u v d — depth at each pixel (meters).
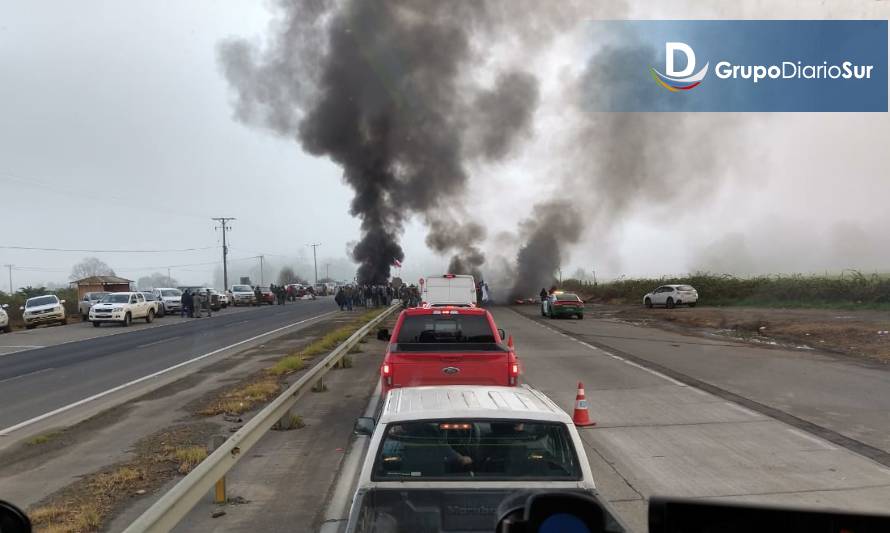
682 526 2.61
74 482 7.70
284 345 23.58
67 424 11.20
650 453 8.66
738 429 9.94
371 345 23.00
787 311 34.81
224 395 13.06
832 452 8.56
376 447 4.38
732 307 41.84
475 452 4.41
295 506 6.77
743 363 17.39
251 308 59.31
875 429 9.84
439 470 4.36
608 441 9.32
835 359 18.08
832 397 12.42
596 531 2.98
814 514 2.59
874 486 7.13
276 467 8.22
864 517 2.57
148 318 39.88
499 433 4.45
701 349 20.92
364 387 14.39
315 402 12.63
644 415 11.06
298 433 10.09
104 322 36.69
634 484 7.35
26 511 6.59
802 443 9.05
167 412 11.84
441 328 10.84
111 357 21.84
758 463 8.10
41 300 38.69
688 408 11.59
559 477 4.31
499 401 4.84
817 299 38.69
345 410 11.87
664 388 13.69
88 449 9.30
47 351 24.77
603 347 21.78
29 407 13.27
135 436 10.01
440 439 4.43
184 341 26.84
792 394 12.78
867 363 17.17
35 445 9.63
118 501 6.93
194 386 14.86
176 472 7.93
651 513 2.63
